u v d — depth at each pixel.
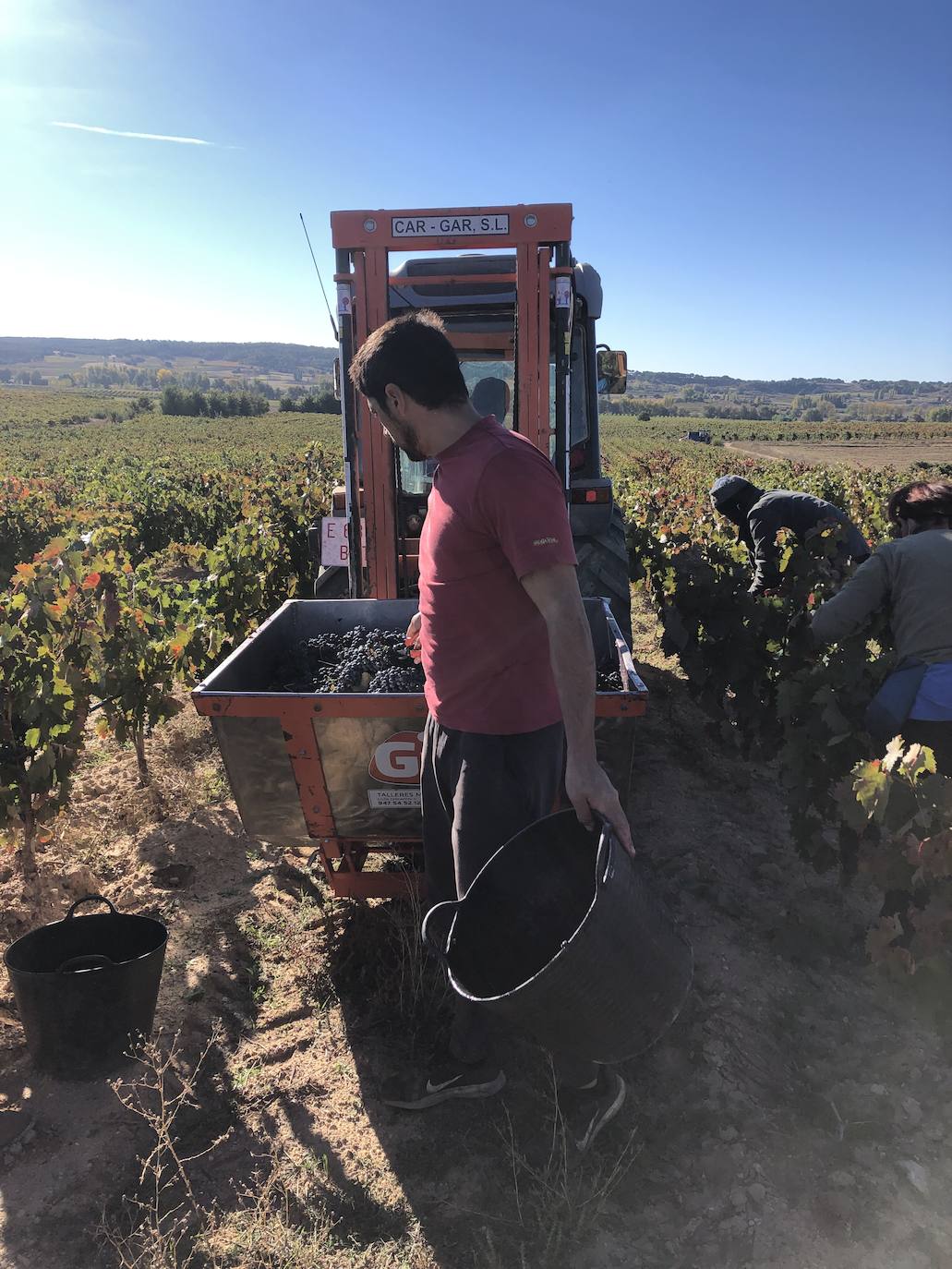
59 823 4.46
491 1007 1.89
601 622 3.74
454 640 2.22
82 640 4.09
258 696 2.71
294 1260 2.11
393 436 2.19
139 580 6.44
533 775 2.30
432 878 2.63
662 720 6.04
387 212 4.17
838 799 2.97
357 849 3.27
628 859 1.98
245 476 21.44
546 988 1.85
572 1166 2.35
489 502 1.98
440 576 2.17
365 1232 2.20
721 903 3.62
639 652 7.78
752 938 3.41
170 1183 2.34
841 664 3.64
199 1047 2.85
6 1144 2.46
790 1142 2.42
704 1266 2.07
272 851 4.14
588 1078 2.45
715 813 4.57
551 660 2.05
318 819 2.98
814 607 4.89
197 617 5.76
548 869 2.25
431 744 2.43
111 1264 2.12
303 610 3.90
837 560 5.17
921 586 3.14
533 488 1.96
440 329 2.10
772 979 3.15
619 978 1.92
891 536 10.93
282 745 2.82
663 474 24.83
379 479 4.46
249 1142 2.48
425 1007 2.96
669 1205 2.24
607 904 1.87
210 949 3.35
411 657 3.41
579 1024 1.94
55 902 3.67
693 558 5.21
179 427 82.06
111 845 4.26
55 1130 2.53
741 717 5.15
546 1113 2.55
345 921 3.49
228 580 7.27
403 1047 2.82
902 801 2.81
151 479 23.31
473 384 5.71
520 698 2.24
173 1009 3.02
